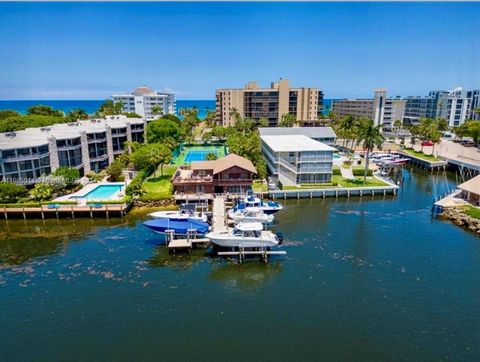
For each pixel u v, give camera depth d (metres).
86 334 31.86
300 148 80.38
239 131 137.00
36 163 72.81
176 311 35.16
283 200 73.00
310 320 33.69
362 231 55.84
